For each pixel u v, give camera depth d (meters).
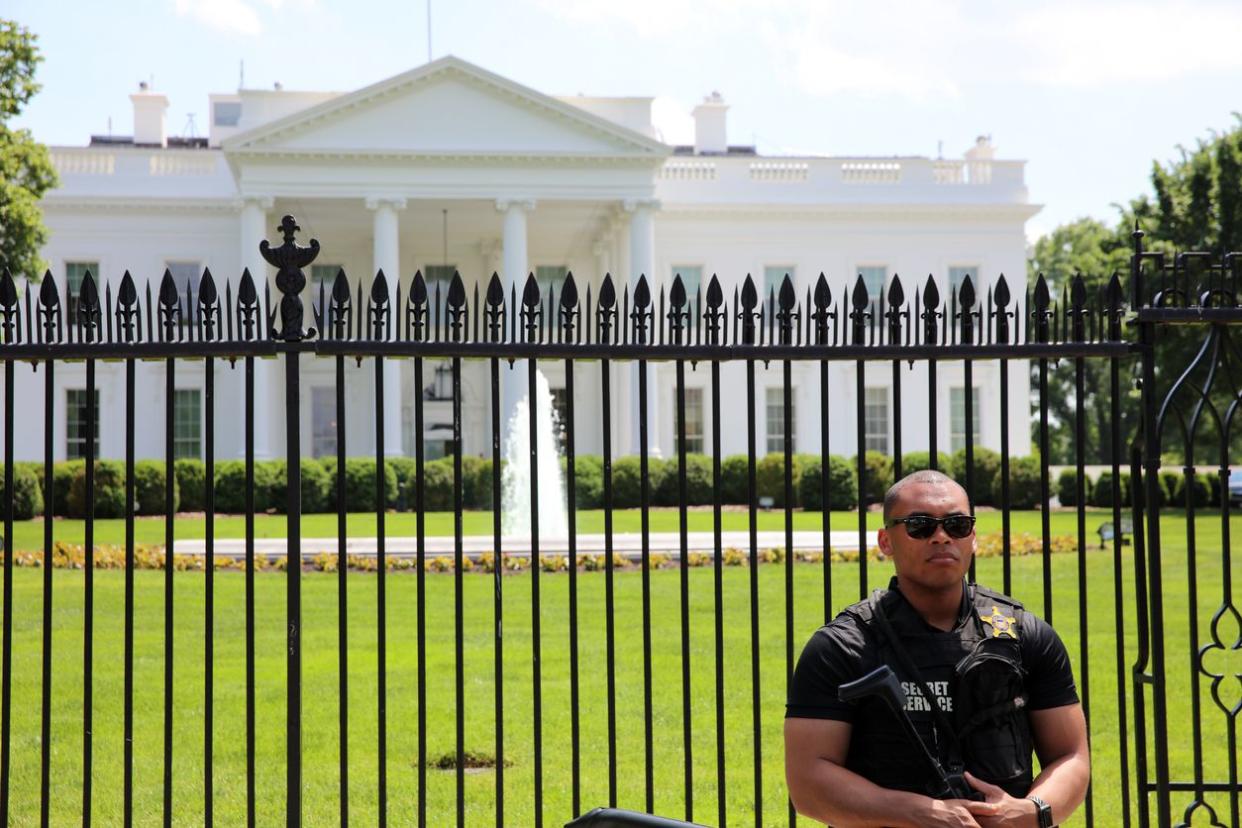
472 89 38.66
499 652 4.28
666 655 9.85
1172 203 33.09
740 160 43.78
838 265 43.62
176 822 5.84
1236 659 9.58
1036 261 68.19
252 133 37.34
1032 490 35.06
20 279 27.56
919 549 3.19
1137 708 4.49
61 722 7.80
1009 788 3.12
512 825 5.79
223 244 41.25
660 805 6.10
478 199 38.78
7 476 4.17
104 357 4.16
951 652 3.17
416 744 7.25
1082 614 4.46
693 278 43.34
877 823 3.01
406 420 41.38
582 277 45.59
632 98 41.25
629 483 34.44
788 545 4.39
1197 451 35.56
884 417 44.16
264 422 40.00
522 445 27.62
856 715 3.18
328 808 6.04
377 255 38.31
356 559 15.58
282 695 8.57
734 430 43.31
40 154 27.64
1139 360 4.59
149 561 15.74
